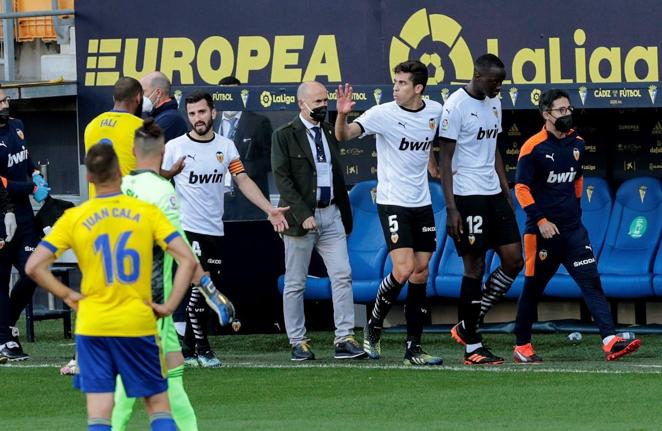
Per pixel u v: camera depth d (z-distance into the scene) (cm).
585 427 2603
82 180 4434
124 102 2973
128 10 4378
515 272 3544
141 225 2172
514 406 2892
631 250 4144
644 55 4147
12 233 3672
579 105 4028
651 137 4366
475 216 3444
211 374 3441
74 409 3038
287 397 3089
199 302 3553
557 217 3456
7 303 3738
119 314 2147
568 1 4166
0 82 4884
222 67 4356
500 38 4206
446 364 3547
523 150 3450
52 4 5009
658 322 4238
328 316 4403
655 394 2997
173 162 3531
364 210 4372
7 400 3150
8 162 3741
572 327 4153
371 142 4478
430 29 4241
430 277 4166
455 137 3403
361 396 3073
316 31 4306
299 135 3566
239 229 4275
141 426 2803
